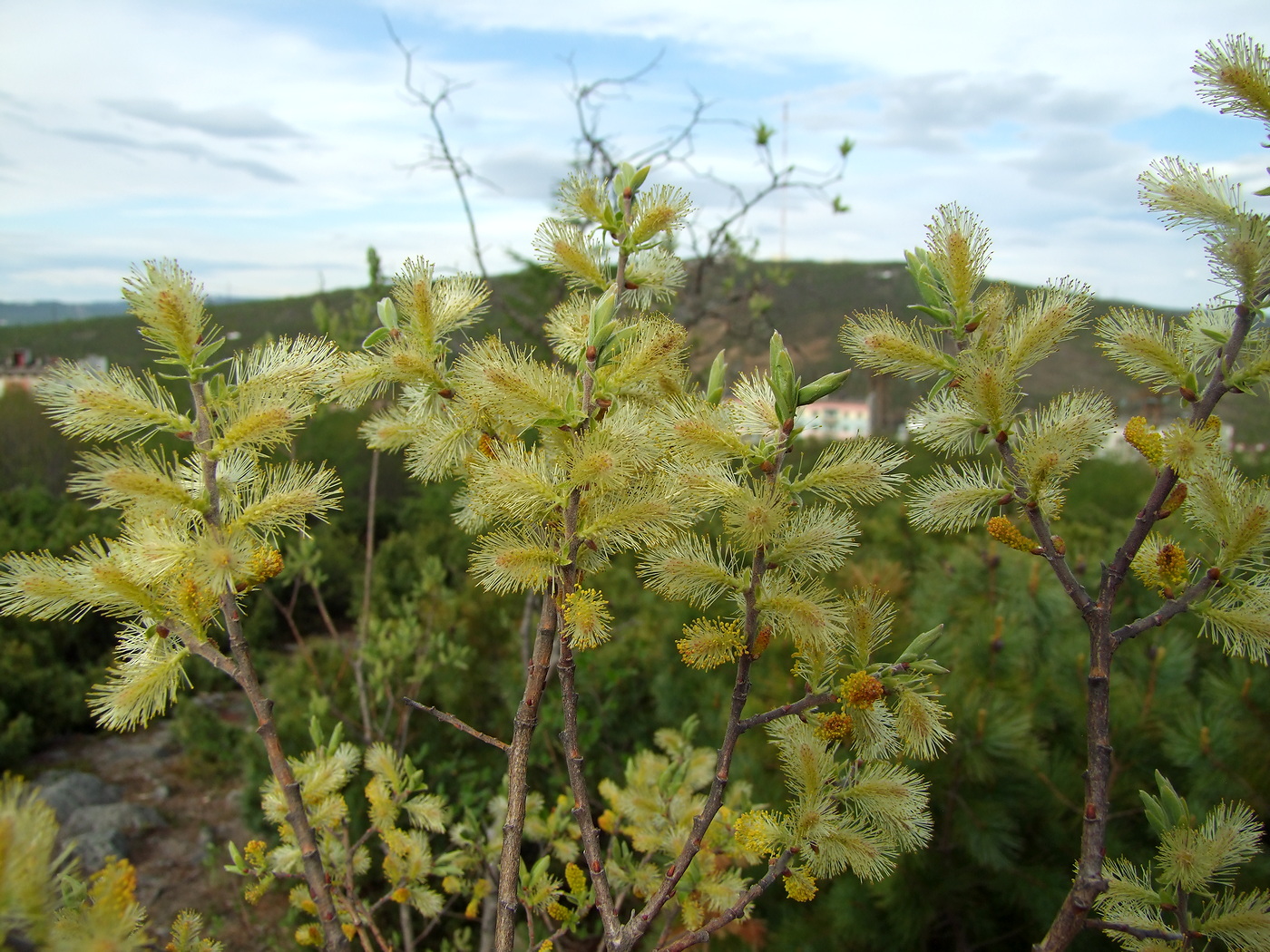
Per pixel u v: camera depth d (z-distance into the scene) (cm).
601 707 87
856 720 30
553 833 53
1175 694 63
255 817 103
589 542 30
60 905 26
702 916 41
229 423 28
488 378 28
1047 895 56
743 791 50
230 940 92
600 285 34
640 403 32
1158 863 32
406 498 275
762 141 120
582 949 66
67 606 28
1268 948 28
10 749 141
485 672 104
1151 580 30
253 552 28
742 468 28
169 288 27
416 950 80
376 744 48
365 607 83
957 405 30
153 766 145
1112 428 29
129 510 28
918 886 58
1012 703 58
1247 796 52
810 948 60
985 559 73
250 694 28
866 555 91
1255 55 26
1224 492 28
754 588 29
